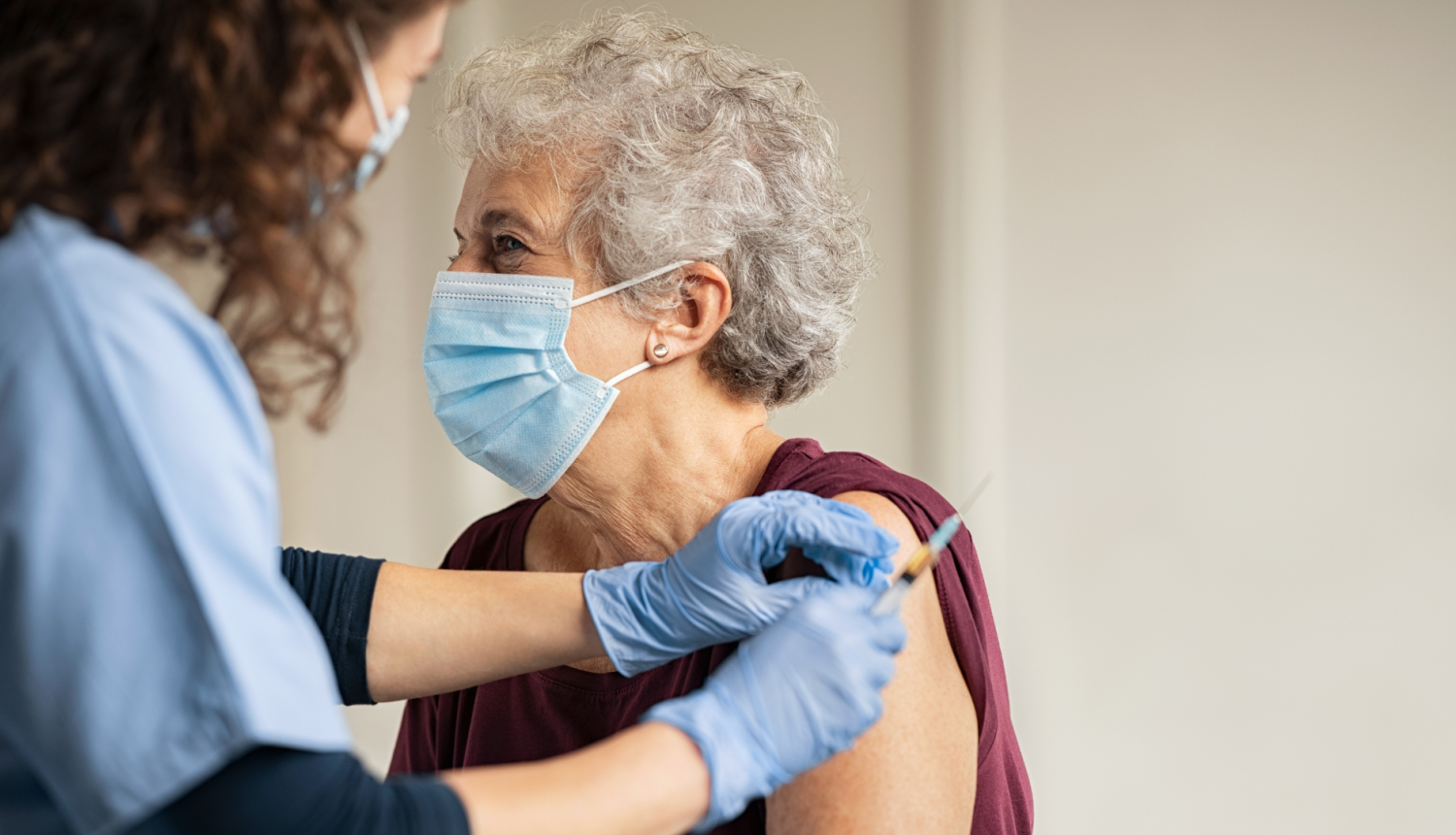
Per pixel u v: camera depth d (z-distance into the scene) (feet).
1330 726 7.79
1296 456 7.72
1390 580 7.66
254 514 2.22
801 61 8.20
